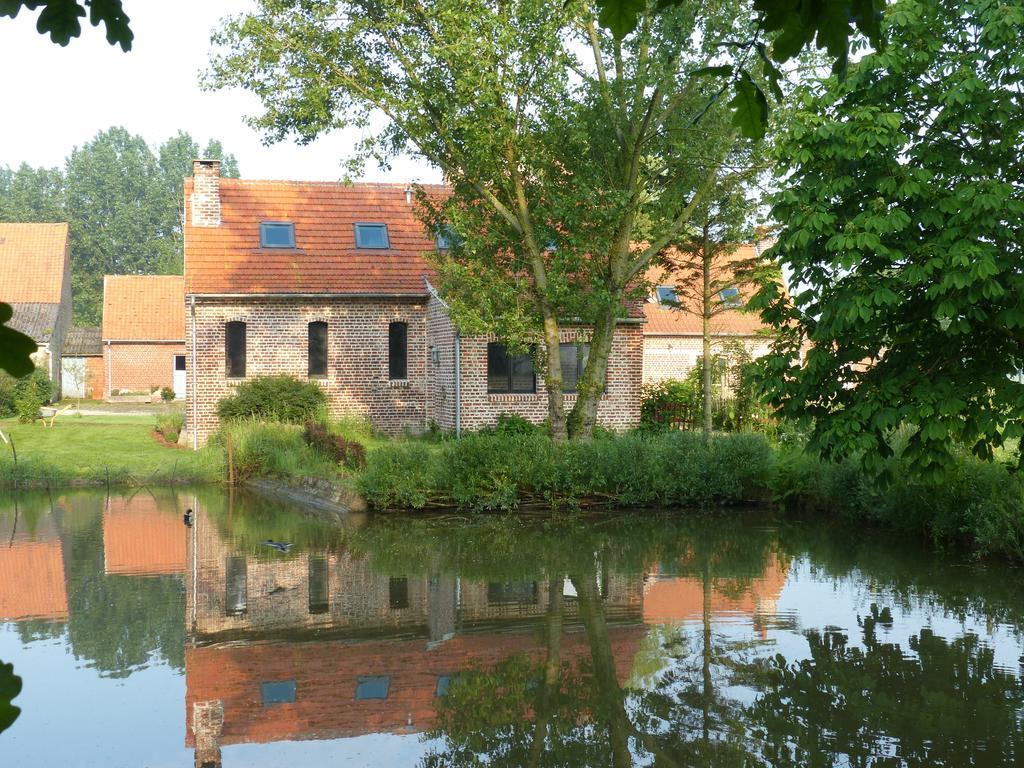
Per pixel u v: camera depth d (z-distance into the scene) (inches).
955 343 421.4
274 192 1087.0
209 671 331.3
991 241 393.4
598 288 743.1
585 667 334.6
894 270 418.6
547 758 254.2
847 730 272.1
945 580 466.9
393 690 312.0
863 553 538.9
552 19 640.4
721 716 285.4
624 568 501.0
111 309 1834.4
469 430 937.5
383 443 906.1
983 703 294.4
